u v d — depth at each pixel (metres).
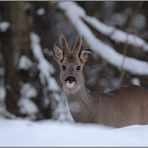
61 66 10.78
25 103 17.12
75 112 10.64
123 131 6.99
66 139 6.23
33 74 17.39
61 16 19.48
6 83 17.50
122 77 16.72
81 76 10.62
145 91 11.32
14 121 7.52
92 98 10.62
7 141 6.21
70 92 10.53
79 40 10.77
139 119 11.18
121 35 17.47
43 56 17.30
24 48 17.58
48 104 17.03
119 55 16.95
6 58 17.64
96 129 6.89
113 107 10.80
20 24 17.53
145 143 6.22
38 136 6.37
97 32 17.66
